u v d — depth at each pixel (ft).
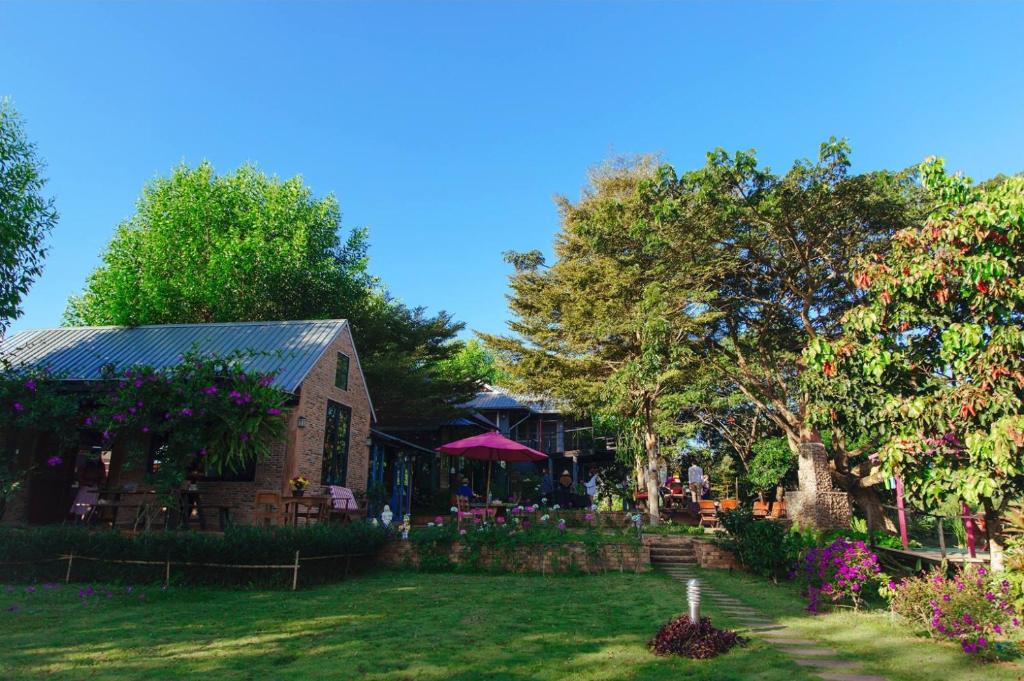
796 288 67.10
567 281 84.69
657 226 62.18
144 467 50.78
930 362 29.66
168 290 96.32
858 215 59.06
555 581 41.98
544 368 90.38
